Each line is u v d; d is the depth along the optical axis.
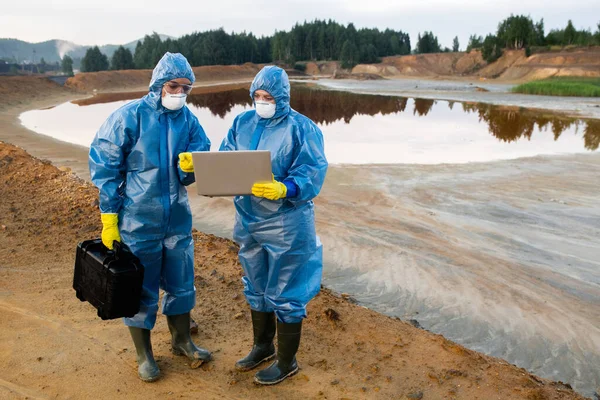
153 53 101.81
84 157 14.43
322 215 9.73
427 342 4.44
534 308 6.39
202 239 6.91
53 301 4.84
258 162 3.07
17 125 23.14
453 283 6.99
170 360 3.93
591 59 80.19
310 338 4.36
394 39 146.25
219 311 4.78
